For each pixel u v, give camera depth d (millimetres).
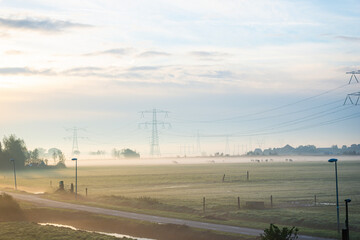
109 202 84312
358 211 66000
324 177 166000
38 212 71562
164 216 64250
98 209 73812
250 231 50438
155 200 80312
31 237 51750
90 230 58719
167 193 106062
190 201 82938
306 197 90438
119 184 144125
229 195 97438
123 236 53188
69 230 56375
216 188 120062
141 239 52031
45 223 64500
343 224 52562
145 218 62438
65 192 100938
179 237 51062
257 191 107375
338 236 46156
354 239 45094
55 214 69562
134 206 77500
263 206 70312
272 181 146250
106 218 63188
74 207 76812
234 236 47469
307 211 66188
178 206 72625
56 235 52781
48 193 105938
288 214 61094
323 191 105000
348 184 128250
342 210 67688
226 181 150750
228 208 70375
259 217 60000
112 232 57156
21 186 145250
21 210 72125
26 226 59938
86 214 67688
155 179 171500
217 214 64750
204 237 48969
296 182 139750
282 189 112500
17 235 52938
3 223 62781
